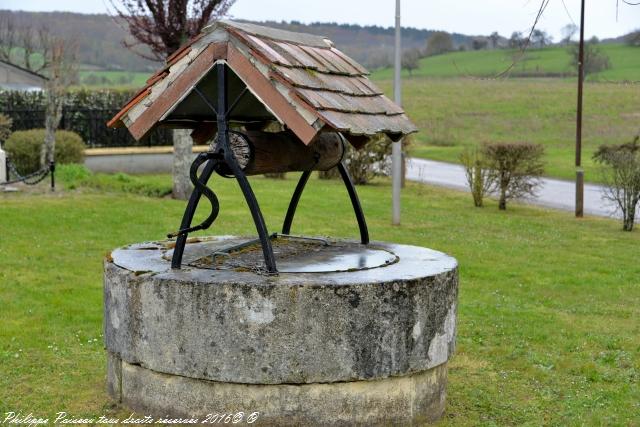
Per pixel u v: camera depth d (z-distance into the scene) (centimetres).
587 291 1038
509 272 1137
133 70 6059
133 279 548
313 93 525
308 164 614
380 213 1677
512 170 1816
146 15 1728
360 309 520
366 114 564
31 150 2033
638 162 1594
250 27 556
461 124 4709
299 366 516
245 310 514
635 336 830
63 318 838
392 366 534
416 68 6919
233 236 726
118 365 589
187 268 566
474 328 844
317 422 525
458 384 677
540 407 627
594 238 1468
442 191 2169
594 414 612
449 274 570
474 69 5491
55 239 1239
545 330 843
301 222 1494
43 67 3441
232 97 608
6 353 720
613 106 5156
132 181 1886
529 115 4962
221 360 520
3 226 1313
